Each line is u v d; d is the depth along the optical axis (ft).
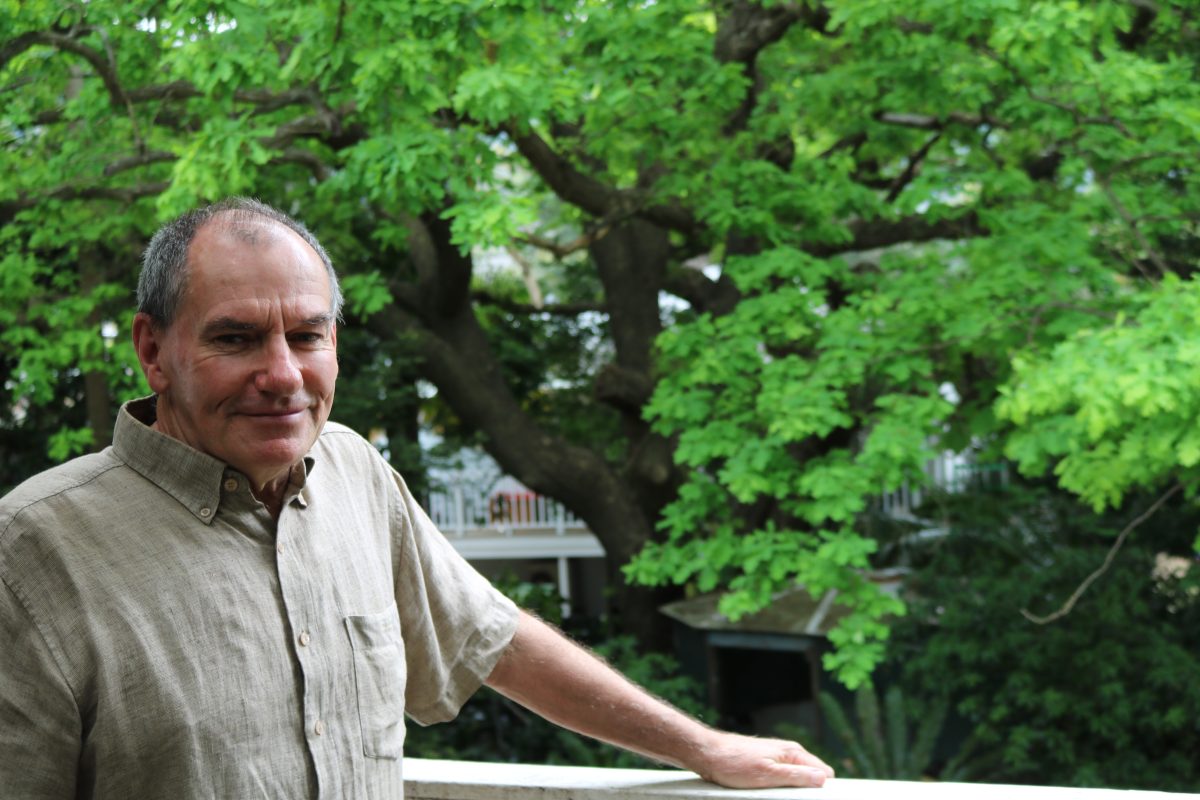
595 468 40.50
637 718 6.38
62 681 4.55
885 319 23.29
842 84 27.76
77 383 41.34
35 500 4.69
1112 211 24.07
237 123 20.65
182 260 4.79
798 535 23.72
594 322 52.34
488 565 65.05
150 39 22.54
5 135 24.39
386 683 5.38
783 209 25.88
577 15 24.99
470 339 40.14
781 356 27.76
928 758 32.81
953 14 20.90
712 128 27.48
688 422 24.44
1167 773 32.55
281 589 5.01
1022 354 20.22
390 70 19.58
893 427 21.94
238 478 4.95
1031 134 29.45
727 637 41.27
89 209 28.37
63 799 4.64
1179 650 33.27
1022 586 35.12
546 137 29.35
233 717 4.79
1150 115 21.29
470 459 58.75
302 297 4.85
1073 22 19.11
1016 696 34.22
